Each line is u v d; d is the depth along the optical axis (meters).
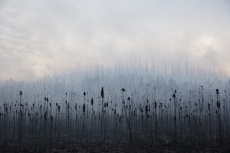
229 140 46.69
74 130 69.62
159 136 53.09
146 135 55.34
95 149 38.09
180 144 42.66
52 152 35.00
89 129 70.88
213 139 49.16
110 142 46.56
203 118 75.38
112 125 77.38
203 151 35.72
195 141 46.22
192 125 67.19
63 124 75.19
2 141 47.97
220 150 36.25
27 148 39.12
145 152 35.06
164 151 35.75
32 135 56.56
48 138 53.06
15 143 45.62
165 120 78.50
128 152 35.12
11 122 75.50
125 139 50.72
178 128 66.69
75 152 35.31
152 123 73.50
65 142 47.16
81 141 48.69
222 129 61.91
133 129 67.50
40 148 39.25
